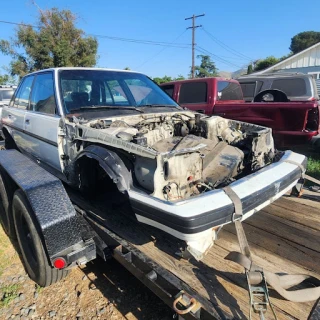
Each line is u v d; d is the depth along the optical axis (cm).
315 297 178
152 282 194
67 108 313
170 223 185
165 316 229
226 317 163
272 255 233
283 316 174
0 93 1205
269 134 311
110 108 329
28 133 377
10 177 297
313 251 238
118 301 246
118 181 215
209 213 183
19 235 274
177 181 208
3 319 232
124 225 265
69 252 224
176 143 270
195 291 186
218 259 225
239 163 283
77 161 270
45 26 2220
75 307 241
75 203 303
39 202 229
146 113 338
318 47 1689
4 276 284
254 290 166
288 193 339
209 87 673
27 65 2239
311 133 556
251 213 213
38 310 240
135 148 211
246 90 816
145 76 422
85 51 2352
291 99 729
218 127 325
